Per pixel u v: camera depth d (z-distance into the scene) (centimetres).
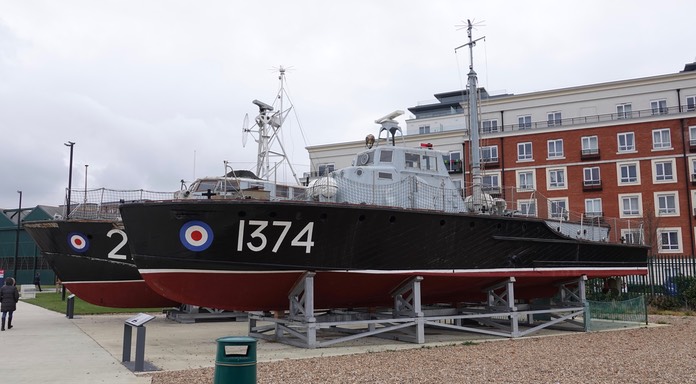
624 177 3250
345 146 4209
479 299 1330
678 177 3127
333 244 985
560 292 1423
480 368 776
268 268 968
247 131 1479
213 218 925
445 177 1285
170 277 975
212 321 1510
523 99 3741
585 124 3356
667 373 739
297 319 1015
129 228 972
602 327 1392
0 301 1330
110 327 1359
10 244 4250
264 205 919
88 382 695
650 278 2006
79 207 1355
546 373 738
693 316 1692
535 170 3434
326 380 689
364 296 1108
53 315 1689
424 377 708
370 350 973
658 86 3428
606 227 1541
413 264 1069
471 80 1445
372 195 1102
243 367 529
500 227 1184
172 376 727
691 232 3052
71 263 1368
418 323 1065
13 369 791
